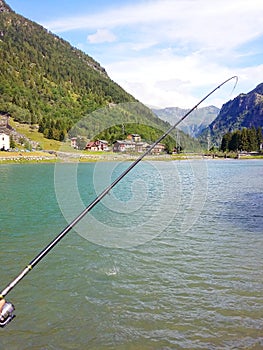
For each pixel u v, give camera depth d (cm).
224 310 812
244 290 908
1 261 1155
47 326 762
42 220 1747
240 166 6053
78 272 1045
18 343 705
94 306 842
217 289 918
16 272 1061
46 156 6259
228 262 1114
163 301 861
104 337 723
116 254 1184
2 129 8938
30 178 4159
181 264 1102
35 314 809
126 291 917
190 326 753
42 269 1073
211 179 3838
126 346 696
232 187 3123
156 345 697
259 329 736
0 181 3841
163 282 968
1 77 13188
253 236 1416
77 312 817
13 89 12362
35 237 1435
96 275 1020
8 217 1830
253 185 3272
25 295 902
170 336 722
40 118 8775
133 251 1212
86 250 1227
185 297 878
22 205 2200
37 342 709
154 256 1172
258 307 821
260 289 912
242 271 1035
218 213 1848
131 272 1041
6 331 744
